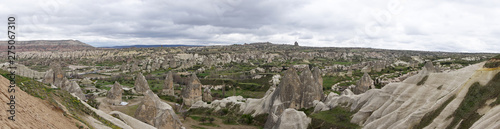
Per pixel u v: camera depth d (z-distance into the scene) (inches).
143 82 4889.3
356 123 2682.1
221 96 5300.2
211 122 3617.1
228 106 4200.3
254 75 6953.7
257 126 3462.1
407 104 2428.6
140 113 2901.1
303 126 2878.9
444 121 1983.3
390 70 7249.0
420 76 2682.1
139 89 4852.4
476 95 1974.7
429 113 2150.6
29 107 900.6
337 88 5452.8
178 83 6756.9
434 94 2362.2
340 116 2864.2
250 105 3998.5
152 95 3221.0
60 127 968.3
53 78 4500.5
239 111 4005.9
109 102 3868.1
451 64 7819.9
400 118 2346.2
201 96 4717.0
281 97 3656.5
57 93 1403.8
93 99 3892.7
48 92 1311.5
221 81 6358.3
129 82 6510.8
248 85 5979.3
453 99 2096.5
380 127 2333.9
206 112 4094.5
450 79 2406.5
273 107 3540.8
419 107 2336.4
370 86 4544.8
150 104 2960.1
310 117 3031.5
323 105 3319.4
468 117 1866.4
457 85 2272.4
